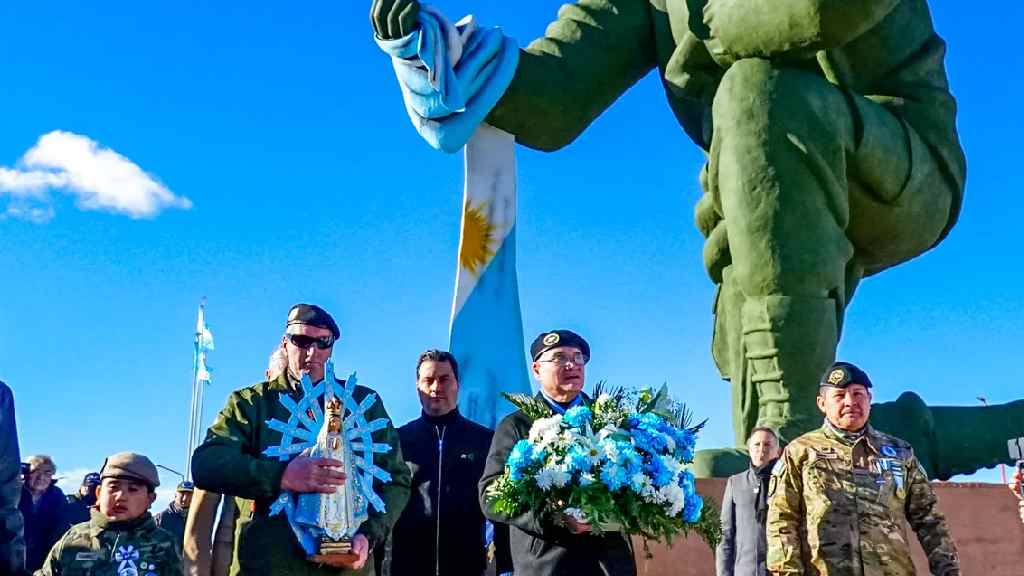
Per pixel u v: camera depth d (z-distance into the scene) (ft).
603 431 17.63
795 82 38.47
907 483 19.81
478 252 42.91
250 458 17.56
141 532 20.62
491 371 41.96
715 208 40.65
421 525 22.50
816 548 19.20
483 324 42.39
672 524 17.76
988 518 35.27
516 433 19.01
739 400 39.68
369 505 18.47
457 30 41.39
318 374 19.07
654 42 44.96
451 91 40.29
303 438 18.03
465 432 23.39
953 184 43.29
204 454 17.74
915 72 43.52
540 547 18.08
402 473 19.24
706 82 42.27
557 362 19.62
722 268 42.91
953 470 41.91
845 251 38.75
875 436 20.03
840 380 19.83
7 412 19.95
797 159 37.83
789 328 37.09
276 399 18.78
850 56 43.34
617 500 17.42
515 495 17.71
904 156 40.78
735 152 38.17
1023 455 28.02
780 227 37.42
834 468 19.48
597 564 17.94
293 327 19.03
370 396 18.99
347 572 17.89
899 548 19.19
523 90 42.65
